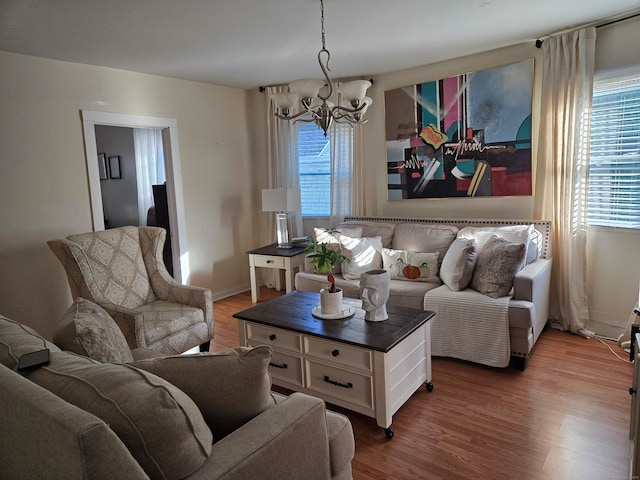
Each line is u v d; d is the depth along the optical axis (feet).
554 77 11.03
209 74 13.75
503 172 12.45
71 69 11.58
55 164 11.37
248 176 16.99
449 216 13.67
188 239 14.87
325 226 16.40
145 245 11.16
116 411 3.15
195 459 3.35
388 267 11.98
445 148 13.37
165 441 3.17
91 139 12.03
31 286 11.06
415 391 8.38
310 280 12.80
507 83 12.04
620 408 7.68
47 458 2.78
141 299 10.55
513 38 11.19
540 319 10.21
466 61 12.73
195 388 3.88
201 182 15.21
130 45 10.43
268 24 9.45
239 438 3.79
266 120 16.29
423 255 11.55
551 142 11.33
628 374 8.93
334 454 4.65
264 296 16.15
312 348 7.86
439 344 10.03
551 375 9.00
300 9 8.65
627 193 10.50
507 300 9.32
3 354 4.09
